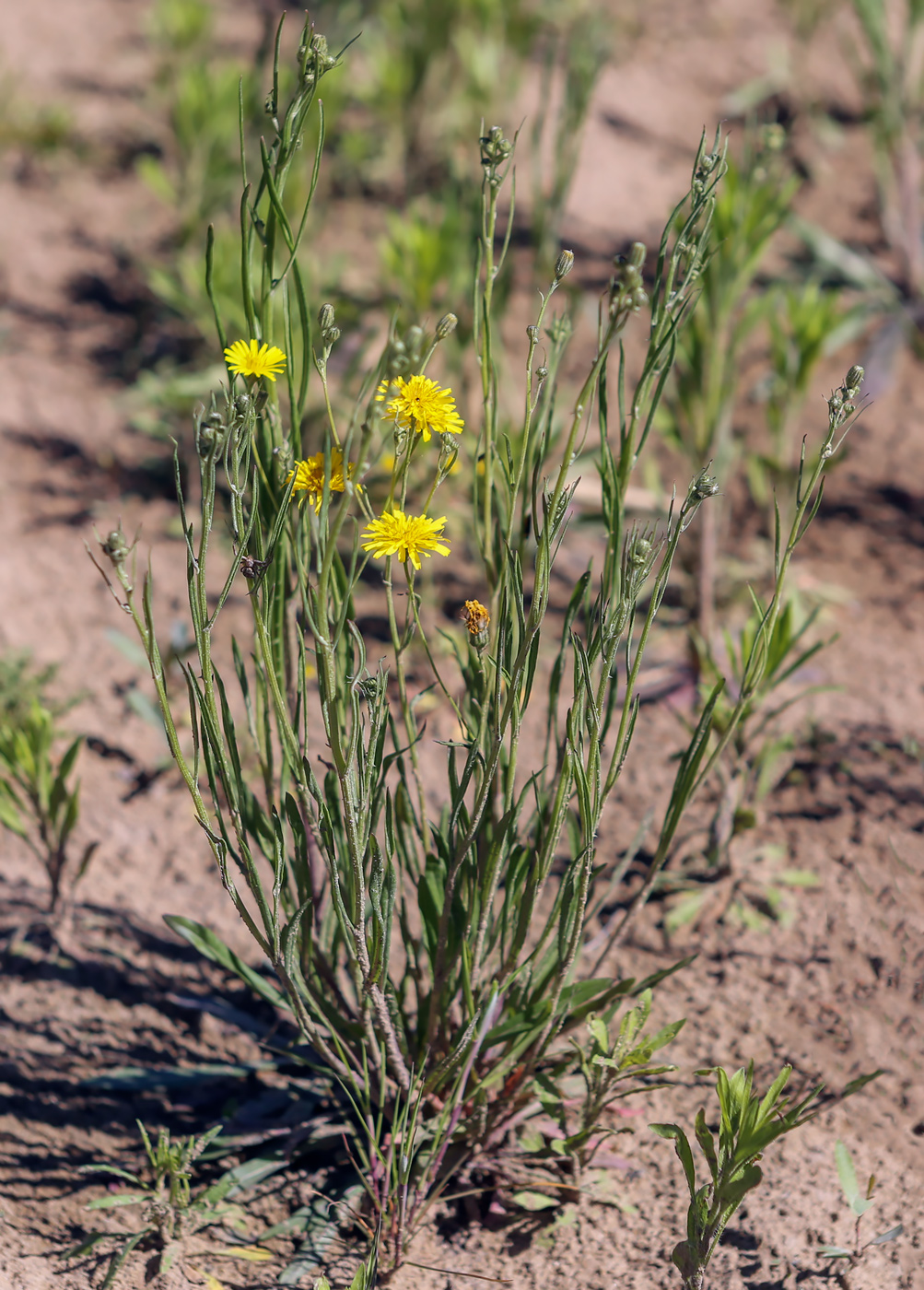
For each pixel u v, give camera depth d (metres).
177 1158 1.24
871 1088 1.30
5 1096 1.31
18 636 1.61
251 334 1.19
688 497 1.16
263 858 1.41
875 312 2.12
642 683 1.54
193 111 2.20
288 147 1.18
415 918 1.35
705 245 1.20
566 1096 1.29
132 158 2.63
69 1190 1.28
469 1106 1.27
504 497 1.25
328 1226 1.26
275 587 1.22
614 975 1.35
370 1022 1.23
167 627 1.62
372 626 1.59
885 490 1.82
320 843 1.20
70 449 1.94
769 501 1.74
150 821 1.43
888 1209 1.26
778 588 1.20
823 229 2.37
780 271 2.25
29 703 1.45
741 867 1.39
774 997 1.34
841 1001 1.33
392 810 1.25
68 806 1.35
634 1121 1.29
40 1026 1.34
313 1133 1.28
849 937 1.36
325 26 2.57
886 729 1.45
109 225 2.42
